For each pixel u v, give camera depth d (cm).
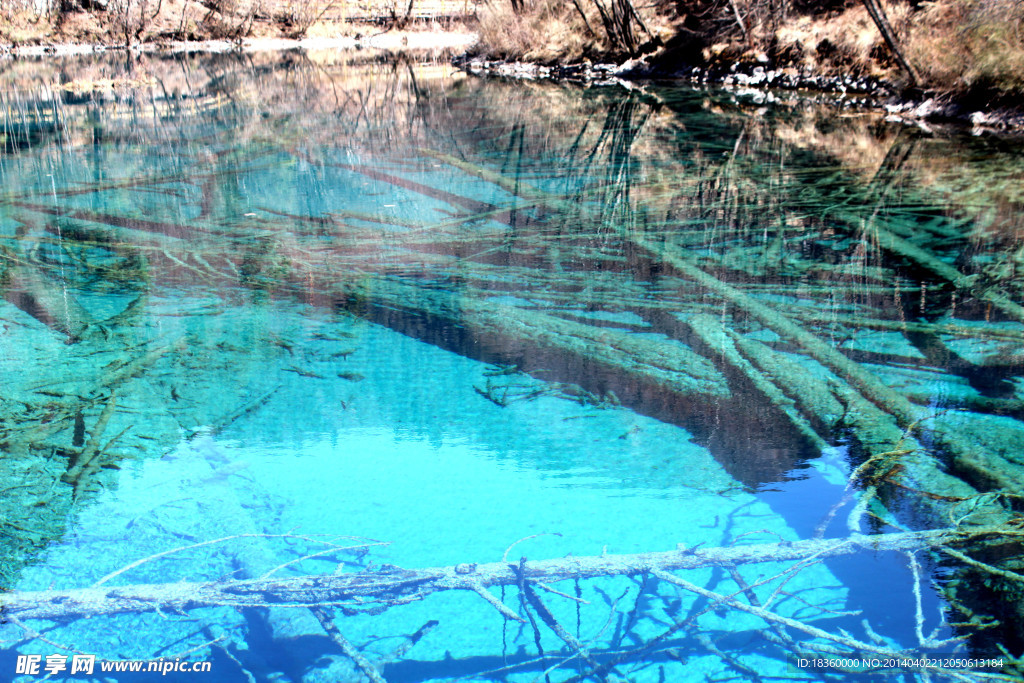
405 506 217
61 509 220
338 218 500
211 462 241
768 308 345
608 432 255
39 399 282
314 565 193
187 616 180
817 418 260
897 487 220
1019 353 298
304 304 365
